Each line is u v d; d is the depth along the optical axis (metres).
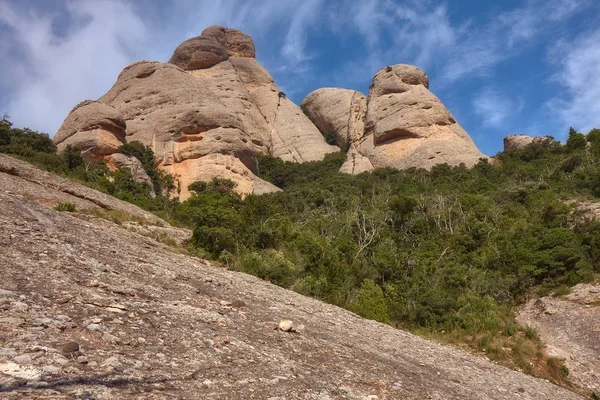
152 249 14.60
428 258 35.78
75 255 8.62
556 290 30.91
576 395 16.88
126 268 9.20
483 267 35.84
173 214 34.72
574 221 38.31
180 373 4.50
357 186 76.75
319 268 24.58
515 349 21.72
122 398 3.62
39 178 20.80
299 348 7.11
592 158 60.50
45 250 8.20
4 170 19.77
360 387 5.98
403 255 33.47
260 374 5.15
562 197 48.47
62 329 4.73
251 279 16.47
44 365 3.79
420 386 7.28
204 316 7.14
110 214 19.73
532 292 31.91
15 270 6.42
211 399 4.08
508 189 55.50
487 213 46.31
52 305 5.41
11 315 4.68
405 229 45.84
